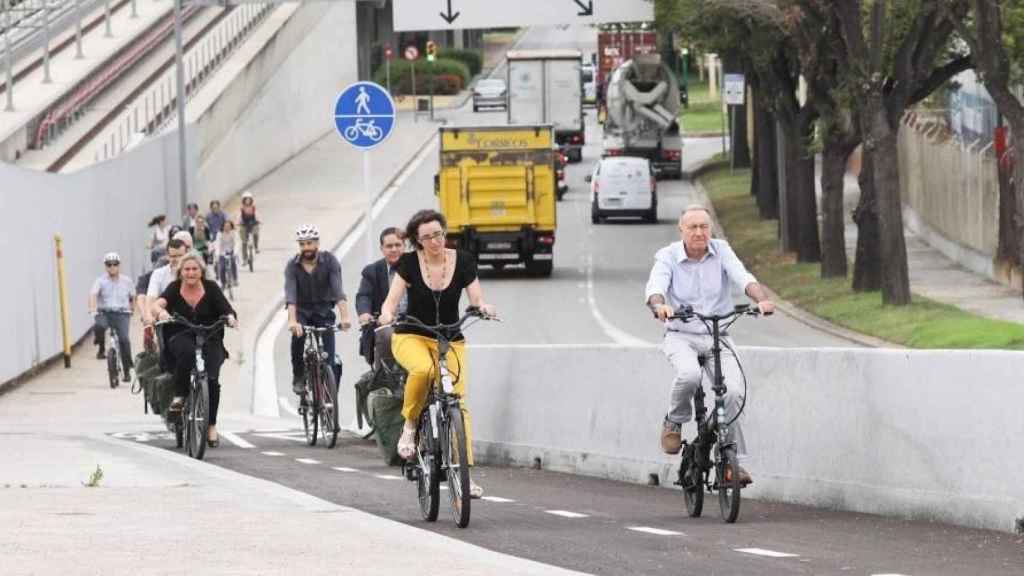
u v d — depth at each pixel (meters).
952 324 76.31
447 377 27.27
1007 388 26.16
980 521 26.55
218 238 104.31
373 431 41.59
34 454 40.72
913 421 27.98
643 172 141.88
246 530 24.83
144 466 37.03
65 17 165.62
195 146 137.25
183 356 40.72
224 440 48.25
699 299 27.62
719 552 24.12
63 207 86.56
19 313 75.06
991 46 69.38
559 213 151.75
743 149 170.88
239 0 88.75
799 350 30.86
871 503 28.78
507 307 97.88
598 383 37.34
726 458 27.48
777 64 104.62
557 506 30.62
